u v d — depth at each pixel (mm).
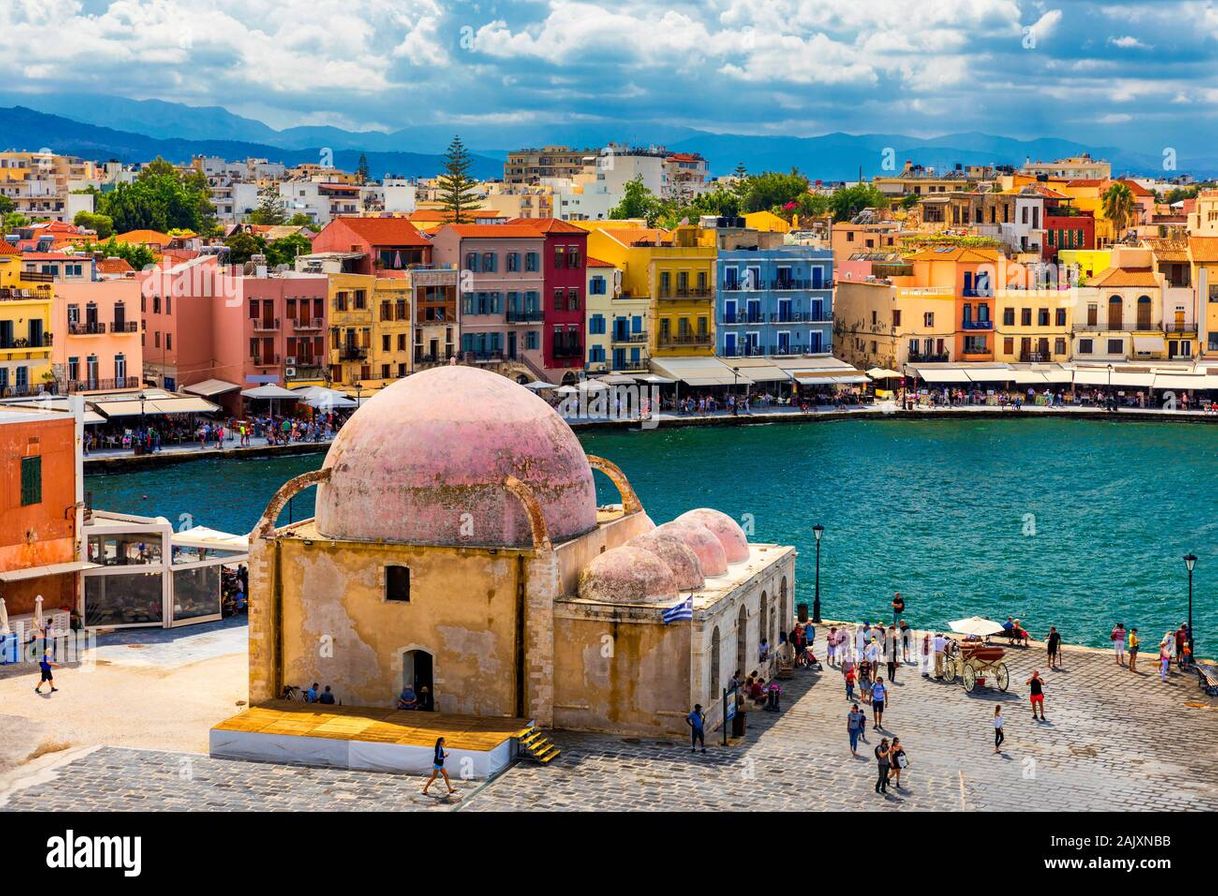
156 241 192375
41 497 67688
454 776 51250
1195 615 82688
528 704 55875
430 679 56750
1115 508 111500
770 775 52125
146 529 69188
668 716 55281
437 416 57062
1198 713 61250
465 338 151625
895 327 166500
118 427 129875
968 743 56656
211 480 116188
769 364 163625
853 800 50219
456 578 55844
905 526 104188
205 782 50594
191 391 138375
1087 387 165250
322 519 57969
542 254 154625
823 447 137500
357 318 144500
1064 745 56812
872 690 59438
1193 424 154125
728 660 58438
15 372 123688
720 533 64062
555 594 55375
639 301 159875
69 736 54781
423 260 153000
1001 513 109062
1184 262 167875
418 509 56156
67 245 170875
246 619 71312
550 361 155625
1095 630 79625
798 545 98250
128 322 132875
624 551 56812
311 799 49312
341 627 56906
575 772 51938
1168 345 167500
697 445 137625
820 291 167750
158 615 69312
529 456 57281
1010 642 71812
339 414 140125
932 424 152750
